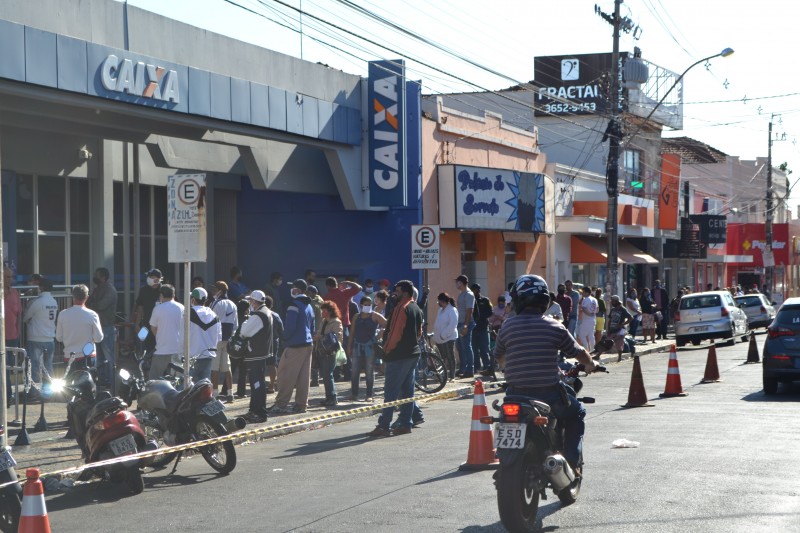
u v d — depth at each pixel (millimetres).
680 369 23484
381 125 23859
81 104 15867
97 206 20922
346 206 23891
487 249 29641
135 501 9391
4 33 14328
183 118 18094
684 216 51438
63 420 14367
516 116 44438
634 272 45781
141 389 11016
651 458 10375
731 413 14414
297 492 9406
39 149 19250
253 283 26500
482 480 9539
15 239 18734
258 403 14383
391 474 10156
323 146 22609
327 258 25844
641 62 40812
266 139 20906
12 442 12555
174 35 18094
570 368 8281
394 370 13383
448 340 20469
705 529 7234
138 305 16672
